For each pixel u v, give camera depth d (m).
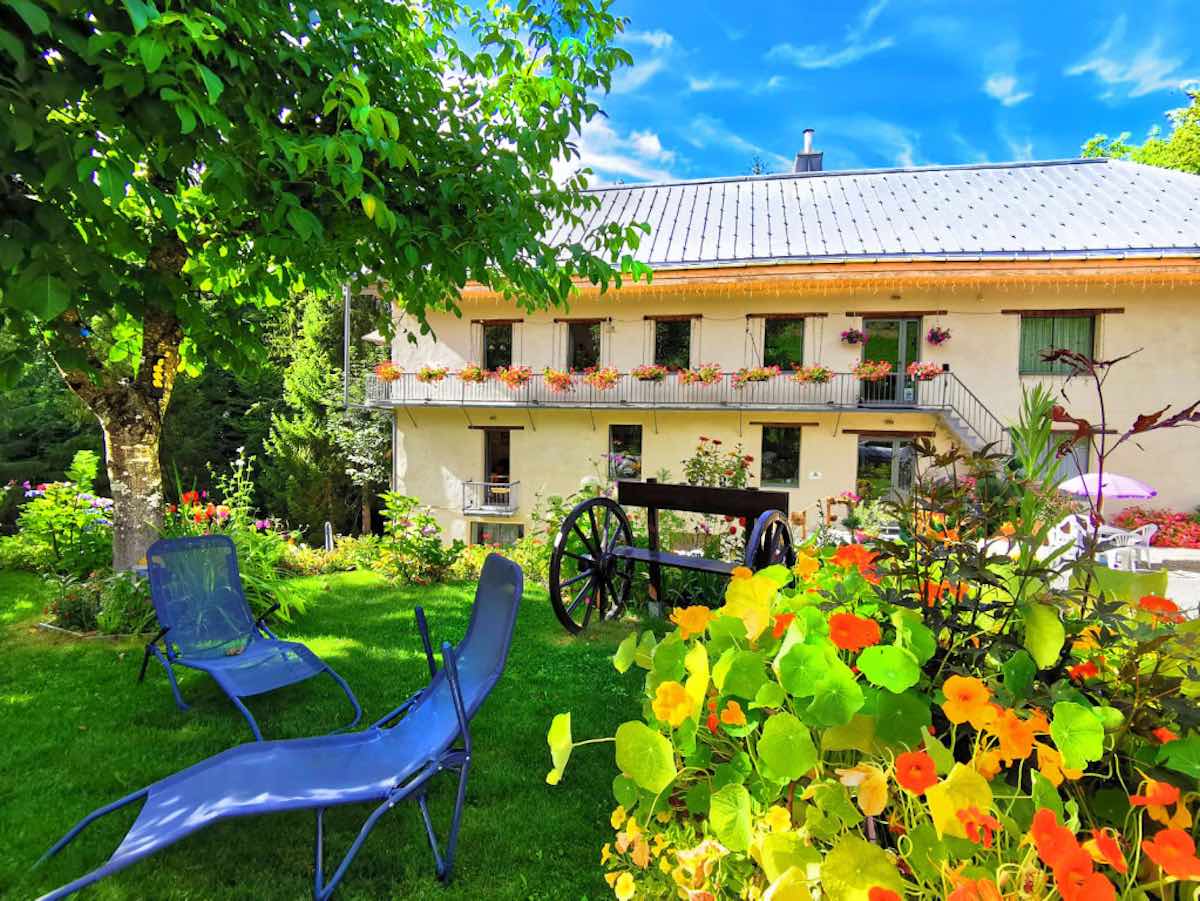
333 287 4.46
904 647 1.35
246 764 2.10
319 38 2.88
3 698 3.37
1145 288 11.41
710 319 13.28
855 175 15.84
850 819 1.24
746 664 1.46
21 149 1.95
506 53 3.59
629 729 1.41
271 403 23.12
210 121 2.20
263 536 6.52
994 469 1.69
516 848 2.18
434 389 14.66
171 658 3.34
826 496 12.73
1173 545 10.30
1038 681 1.46
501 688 3.61
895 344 12.75
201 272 3.97
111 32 2.01
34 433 17.19
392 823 2.31
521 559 6.80
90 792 2.50
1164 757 1.17
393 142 2.67
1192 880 1.01
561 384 13.56
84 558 5.63
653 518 5.20
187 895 1.93
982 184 14.47
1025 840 1.07
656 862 1.57
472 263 3.43
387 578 6.51
